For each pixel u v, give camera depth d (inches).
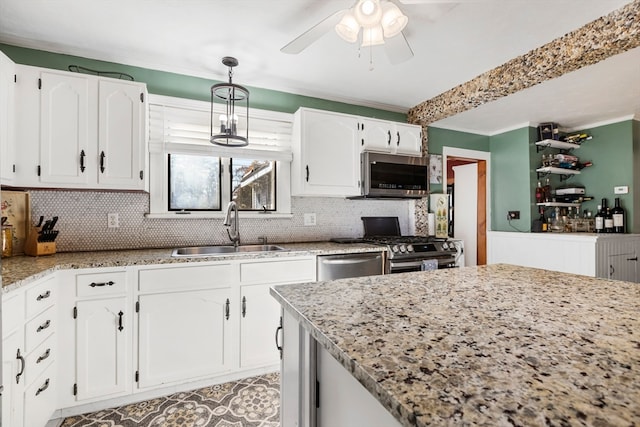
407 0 61.5
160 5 69.6
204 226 103.7
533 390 17.7
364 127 116.4
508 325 28.1
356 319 30.0
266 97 113.3
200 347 78.1
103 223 91.6
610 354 22.0
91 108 79.7
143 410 69.9
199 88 103.3
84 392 67.7
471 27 77.3
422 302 35.5
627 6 68.3
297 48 68.1
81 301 67.7
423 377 19.3
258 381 82.3
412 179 120.8
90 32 79.7
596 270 113.7
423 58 93.3
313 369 32.9
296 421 36.6
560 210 153.1
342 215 127.2
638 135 141.6
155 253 86.0
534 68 88.3
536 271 53.9
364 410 25.0
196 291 77.9
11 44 83.1
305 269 91.1
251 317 83.7
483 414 15.7
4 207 78.4
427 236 131.7
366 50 88.6
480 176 167.8
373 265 100.7
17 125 72.5
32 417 56.3
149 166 95.8
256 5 69.7
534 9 70.3
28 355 55.1
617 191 140.8
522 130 150.6
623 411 15.6
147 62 95.1
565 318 29.8
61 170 76.5
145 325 72.9
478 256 168.7
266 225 113.4
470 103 113.0
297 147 108.1
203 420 66.6
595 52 76.6
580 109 131.0
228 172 107.0
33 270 59.7
